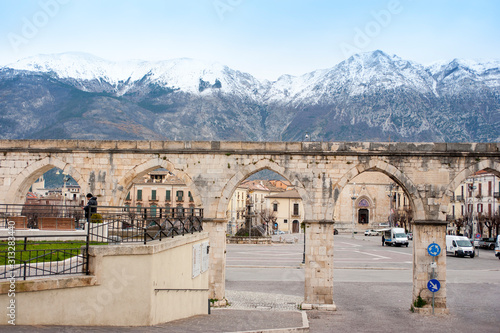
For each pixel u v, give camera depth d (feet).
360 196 477.77
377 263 197.77
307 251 118.42
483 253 264.72
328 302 116.47
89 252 68.74
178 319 85.40
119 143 124.77
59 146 125.59
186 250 90.02
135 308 69.05
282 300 122.62
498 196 328.70
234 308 112.27
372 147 119.55
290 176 120.67
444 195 117.80
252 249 257.75
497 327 98.07
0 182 125.80
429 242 116.67
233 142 122.31
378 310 113.70
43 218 119.24
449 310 113.29
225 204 122.01
